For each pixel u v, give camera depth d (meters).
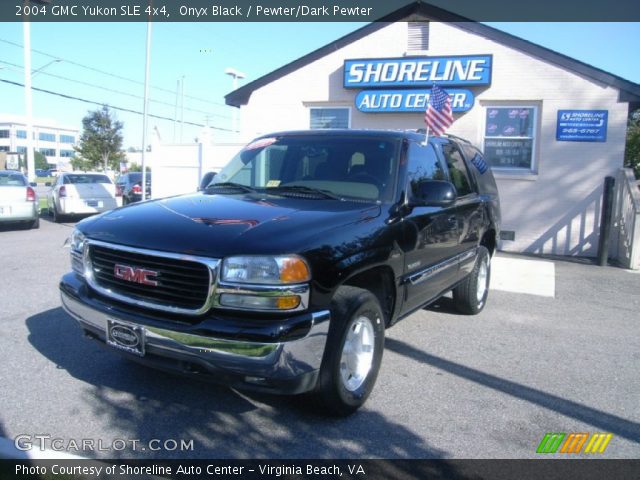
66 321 5.56
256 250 3.15
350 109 12.42
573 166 11.03
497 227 6.74
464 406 3.97
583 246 11.11
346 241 3.52
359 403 3.76
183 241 3.31
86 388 4.02
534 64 11.05
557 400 4.12
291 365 3.11
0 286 7.04
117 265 3.51
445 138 5.84
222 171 5.12
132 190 18.42
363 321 3.73
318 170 4.59
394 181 4.37
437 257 4.89
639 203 9.61
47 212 18.50
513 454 3.33
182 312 3.24
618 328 6.08
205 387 4.09
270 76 12.83
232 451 3.26
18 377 4.18
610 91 10.67
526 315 6.52
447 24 11.48
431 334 5.65
